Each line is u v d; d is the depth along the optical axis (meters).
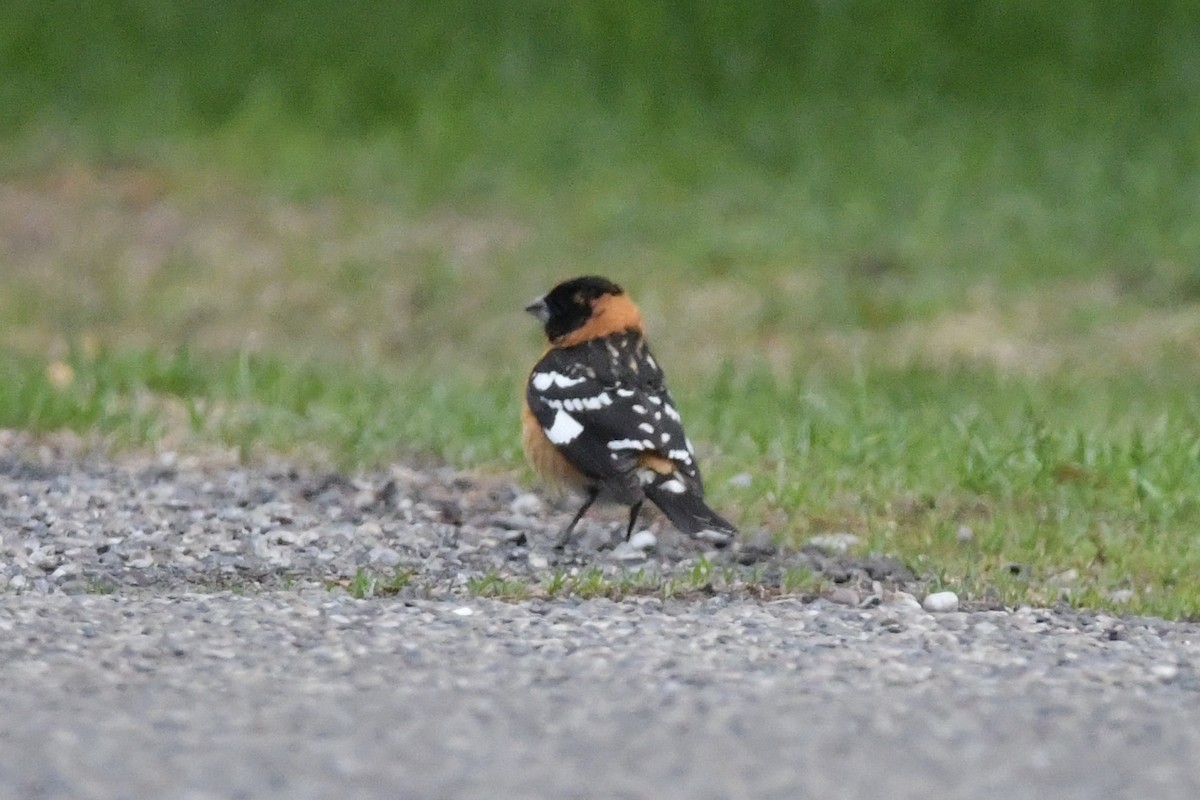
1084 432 13.88
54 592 10.51
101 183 26.19
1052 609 10.41
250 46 30.08
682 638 9.38
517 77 28.92
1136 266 22.30
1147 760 7.46
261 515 12.30
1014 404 15.92
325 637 9.24
